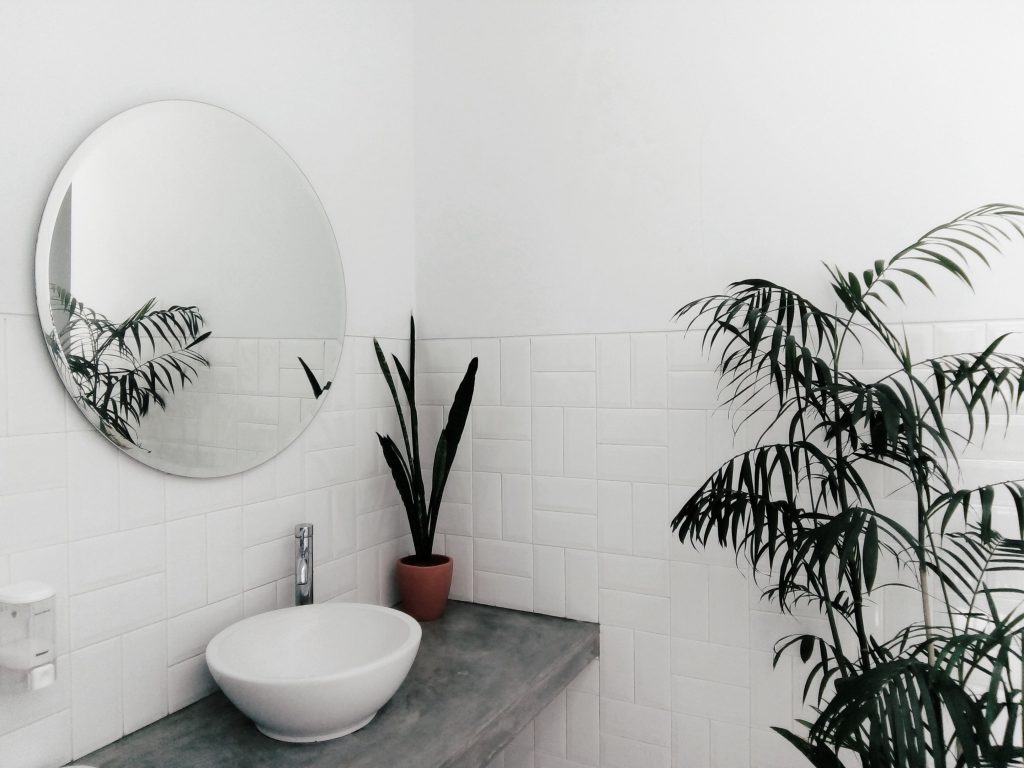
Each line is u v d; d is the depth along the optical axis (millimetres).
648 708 1927
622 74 1961
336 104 1928
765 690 1790
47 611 1150
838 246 1724
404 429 1968
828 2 1726
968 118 1599
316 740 1326
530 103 2084
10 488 1178
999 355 1420
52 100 1240
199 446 1500
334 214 1920
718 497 1521
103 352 1305
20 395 1191
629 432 1945
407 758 1269
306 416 1782
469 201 2174
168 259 1433
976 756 1064
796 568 1380
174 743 1331
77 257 1266
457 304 2189
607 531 1974
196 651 1516
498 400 2127
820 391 1553
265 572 1692
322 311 1835
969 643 1174
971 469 1592
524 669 1671
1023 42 1549
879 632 1673
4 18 1169
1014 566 1558
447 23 2209
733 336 1814
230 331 1574
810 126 1748
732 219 1832
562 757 2037
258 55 1676
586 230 2006
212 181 1531
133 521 1382
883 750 1116
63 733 1257
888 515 1667
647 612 1925
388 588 2139
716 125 1849
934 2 1625
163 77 1443
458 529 2195
